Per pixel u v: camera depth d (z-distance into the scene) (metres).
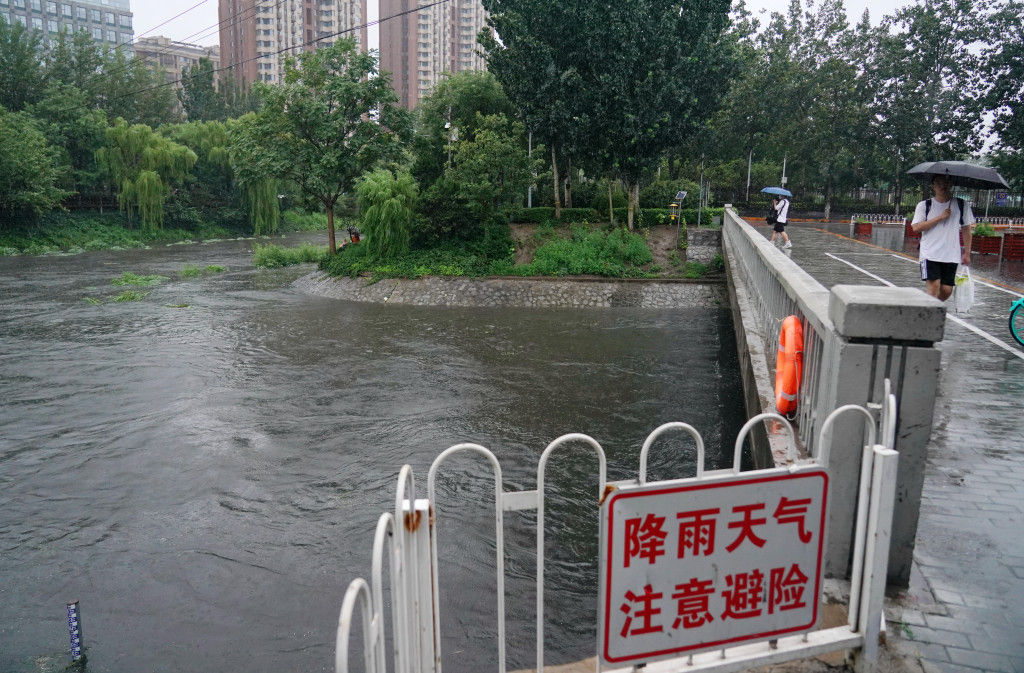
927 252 7.29
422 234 29.78
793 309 6.70
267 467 10.06
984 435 5.81
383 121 33.31
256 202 58.94
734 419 12.17
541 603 2.84
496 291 26.14
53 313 23.09
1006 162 55.53
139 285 30.09
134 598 6.73
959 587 3.59
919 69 56.81
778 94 56.50
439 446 10.85
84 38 67.56
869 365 3.35
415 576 2.52
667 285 25.92
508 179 31.27
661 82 29.72
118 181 53.91
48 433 11.55
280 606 6.54
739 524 2.71
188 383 14.66
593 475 9.58
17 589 6.93
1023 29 53.00
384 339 19.38
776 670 3.07
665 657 2.72
